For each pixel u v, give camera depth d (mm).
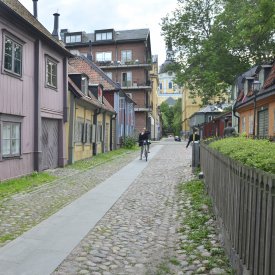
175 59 36719
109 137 30594
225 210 5578
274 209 3141
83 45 61531
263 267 3389
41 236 6109
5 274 4512
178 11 35906
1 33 11734
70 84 18469
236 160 4758
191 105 79562
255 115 17547
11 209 8109
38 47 14500
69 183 12203
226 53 30719
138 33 61375
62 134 17500
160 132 90375
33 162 14453
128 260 5125
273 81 14555
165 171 15797
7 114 12227
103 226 6840
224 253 5309
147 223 7113
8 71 12227
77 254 5281
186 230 6574
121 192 10500
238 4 26188
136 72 58844
